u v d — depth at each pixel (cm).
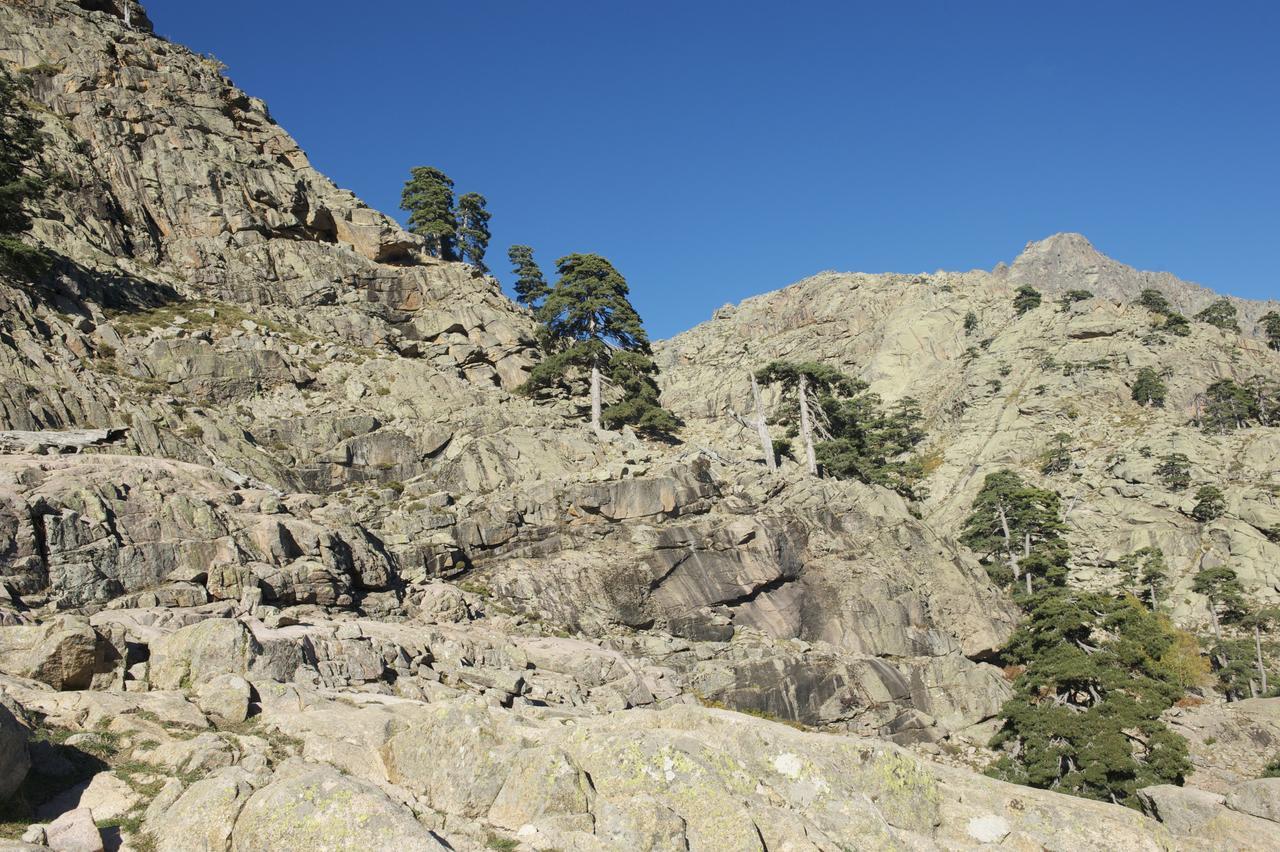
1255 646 6109
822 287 16275
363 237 5856
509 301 6225
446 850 1075
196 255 5031
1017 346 12200
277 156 6084
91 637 1622
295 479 3753
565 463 4234
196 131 5575
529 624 3256
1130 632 3706
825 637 3788
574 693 2588
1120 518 8156
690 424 6631
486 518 3688
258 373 4272
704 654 3422
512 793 1302
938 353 13512
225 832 1098
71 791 1191
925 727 3531
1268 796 1702
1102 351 11312
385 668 2175
